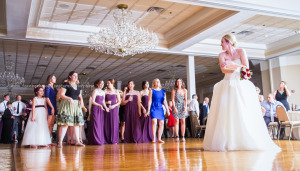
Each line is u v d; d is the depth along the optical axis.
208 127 2.96
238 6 6.94
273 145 2.74
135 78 18.98
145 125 6.48
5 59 12.73
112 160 2.09
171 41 10.44
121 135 7.33
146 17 8.72
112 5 7.66
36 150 3.86
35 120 4.95
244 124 2.72
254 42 11.72
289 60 12.07
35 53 11.73
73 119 4.80
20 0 6.31
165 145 4.23
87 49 11.13
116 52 8.53
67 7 7.74
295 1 7.56
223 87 2.91
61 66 14.52
